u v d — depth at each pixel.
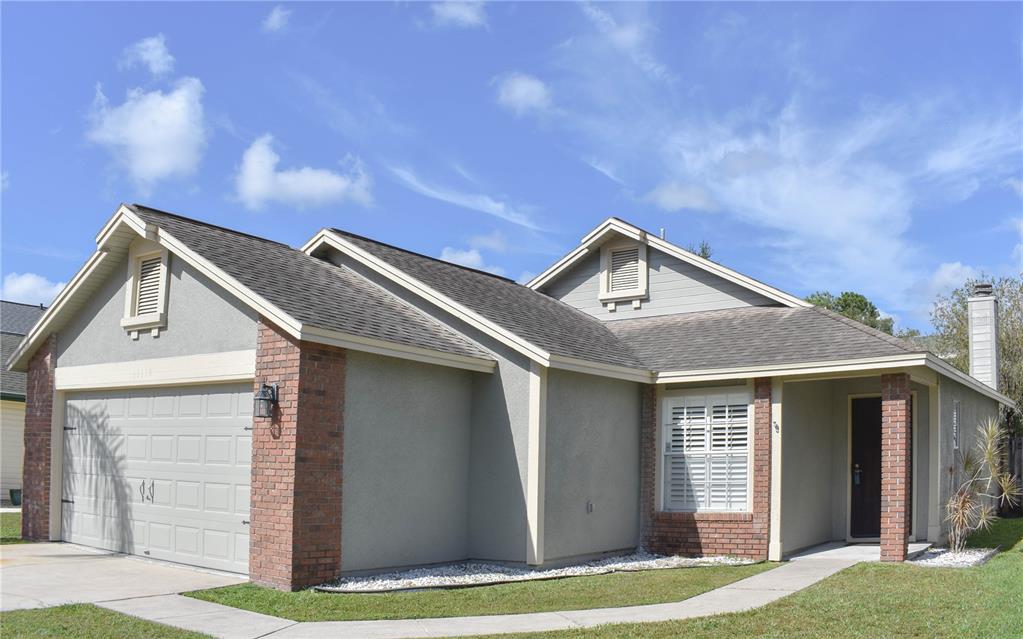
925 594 9.92
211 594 9.95
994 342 21.03
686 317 17.64
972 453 16.34
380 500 11.60
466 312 13.23
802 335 14.77
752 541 13.62
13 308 30.52
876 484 15.39
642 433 14.94
